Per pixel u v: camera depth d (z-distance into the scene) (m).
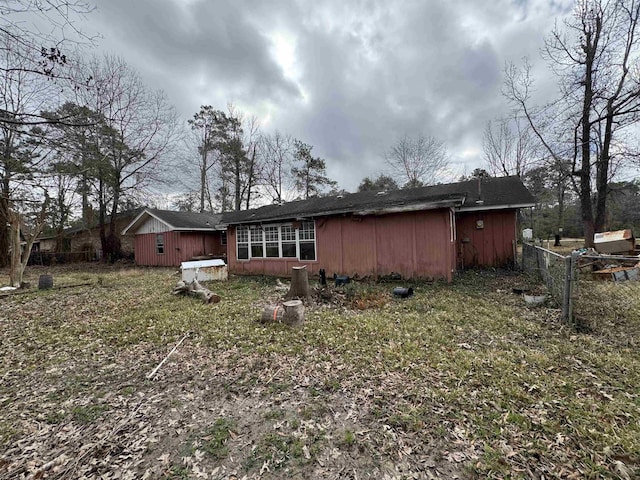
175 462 2.31
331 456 2.30
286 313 5.42
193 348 4.61
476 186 12.78
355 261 9.93
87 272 15.79
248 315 6.22
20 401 3.26
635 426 2.46
